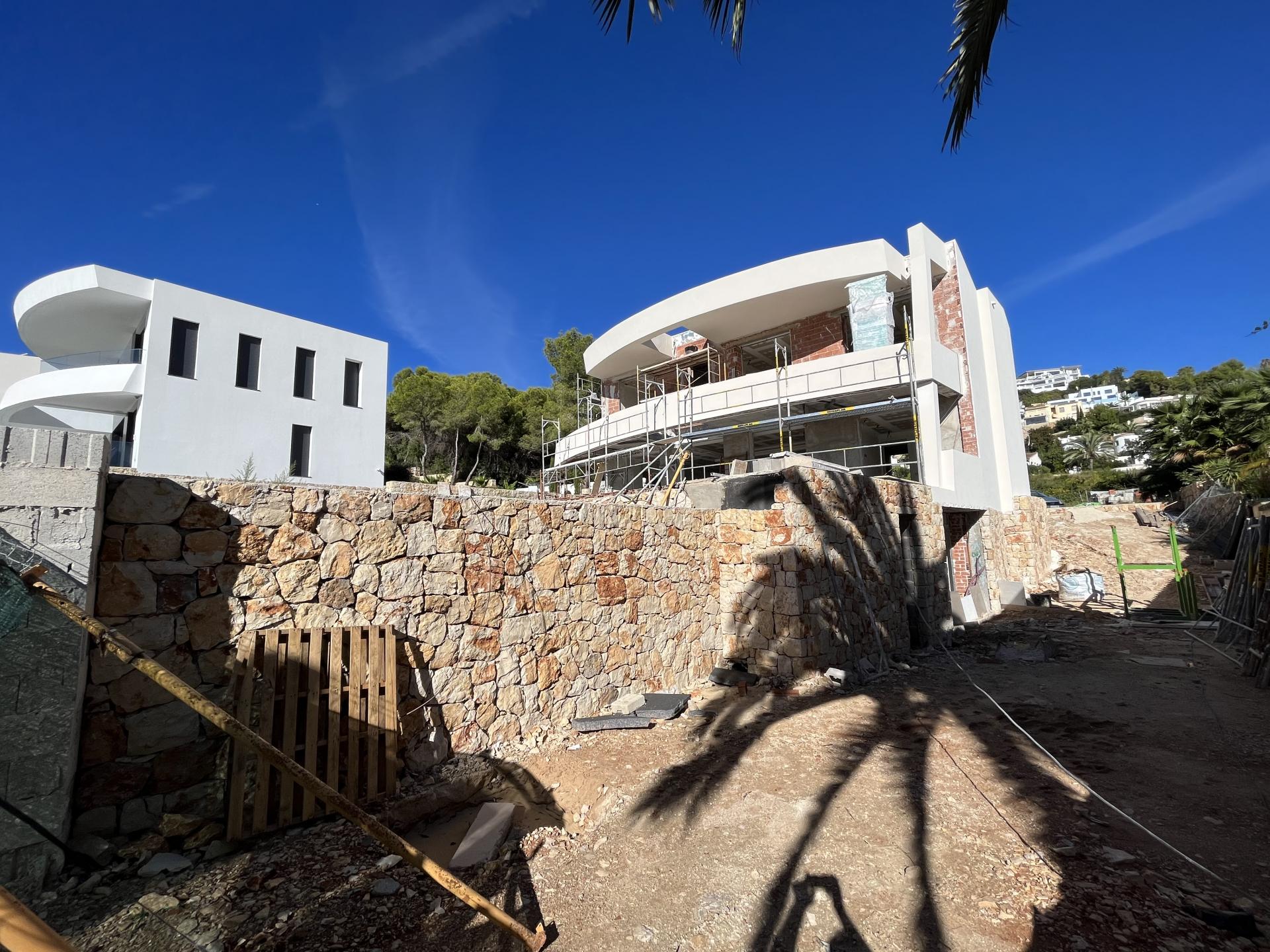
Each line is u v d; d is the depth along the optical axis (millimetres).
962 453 12672
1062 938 2371
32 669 2795
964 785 3980
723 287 15539
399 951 2518
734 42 3703
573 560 5855
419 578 4551
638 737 5227
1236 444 19750
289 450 17469
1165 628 9992
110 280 14711
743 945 2479
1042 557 16719
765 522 7547
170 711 3383
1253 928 2357
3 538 2793
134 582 3316
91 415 15391
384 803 3848
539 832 3682
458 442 28672
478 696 4824
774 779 4203
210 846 3270
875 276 13656
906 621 9438
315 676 3725
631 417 16781
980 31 3697
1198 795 3695
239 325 16688
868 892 2787
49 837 2791
